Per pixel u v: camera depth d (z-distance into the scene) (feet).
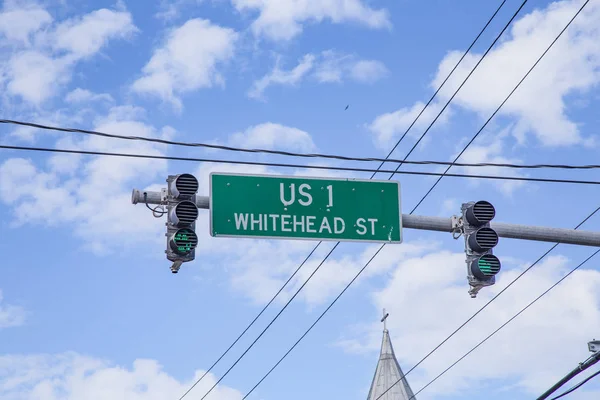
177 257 45.01
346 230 48.39
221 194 47.47
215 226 46.98
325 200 48.60
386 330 223.71
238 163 50.85
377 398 212.84
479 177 53.42
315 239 47.93
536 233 48.42
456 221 49.03
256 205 47.73
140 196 46.06
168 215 45.91
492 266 47.32
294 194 48.34
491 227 48.19
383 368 216.95
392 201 49.24
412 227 49.14
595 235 48.75
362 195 49.03
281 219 47.83
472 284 47.52
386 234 48.73
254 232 47.34
